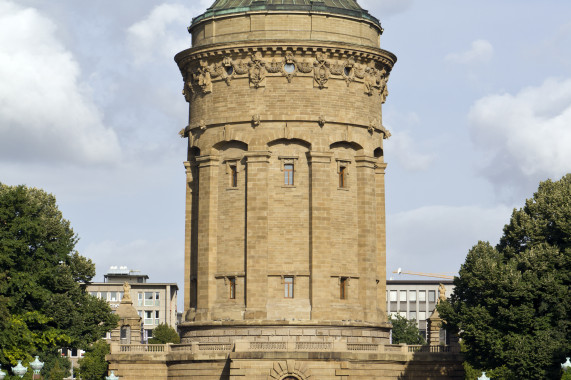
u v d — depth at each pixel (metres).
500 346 86.75
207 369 92.06
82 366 142.88
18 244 96.94
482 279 89.44
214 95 98.00
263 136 95.50
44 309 105.25
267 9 97.19
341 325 94.38
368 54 98.62
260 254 94.56
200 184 98.12
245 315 94.06
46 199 118.81
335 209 96.38
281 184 95.62
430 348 94.75
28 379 81.88
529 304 87.19
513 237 92.19
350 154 97.75
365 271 97.00
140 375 95.00
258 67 96.06
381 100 102.44
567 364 72.25
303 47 95.81
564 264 87.62
